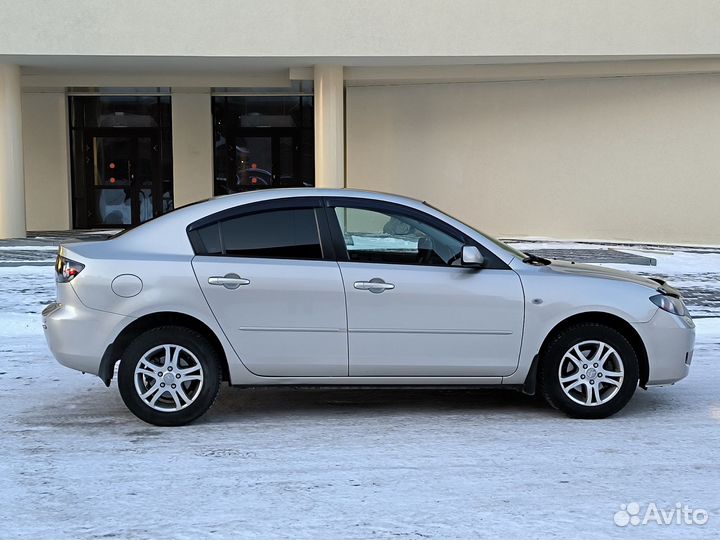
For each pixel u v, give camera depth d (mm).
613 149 18250
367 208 6219
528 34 16234
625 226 18312
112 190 22797
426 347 6121
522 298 6156
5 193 17438
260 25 15891
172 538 4160
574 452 5520
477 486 4879
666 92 17766
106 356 5980
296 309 6027
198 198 22703
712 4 16453
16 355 8680
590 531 4242
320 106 17219
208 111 22484
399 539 4137
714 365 8281
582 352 6273
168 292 5953
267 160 23016
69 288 6000
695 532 4230
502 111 18938
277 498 4695
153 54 15805
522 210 19016
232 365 6035
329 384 6160
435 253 6215
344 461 5344
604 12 16312
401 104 19766
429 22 16078
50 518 4426
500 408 6711
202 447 5645
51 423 6250
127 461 5348
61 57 16031
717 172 17594
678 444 5699
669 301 6363
